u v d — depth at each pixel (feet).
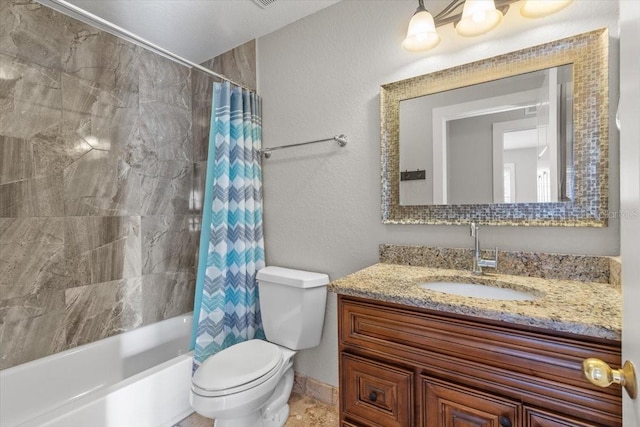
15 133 5.08
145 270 6.90
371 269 4.50
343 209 5.51
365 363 3.46
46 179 5.42
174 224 7.49
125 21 5.94
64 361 5.49
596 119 3.58
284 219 6.24
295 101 6.05
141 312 6.81
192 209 7.89
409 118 4.84
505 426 2.64
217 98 5.88
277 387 5.31
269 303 5.64
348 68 5.40
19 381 4.98
